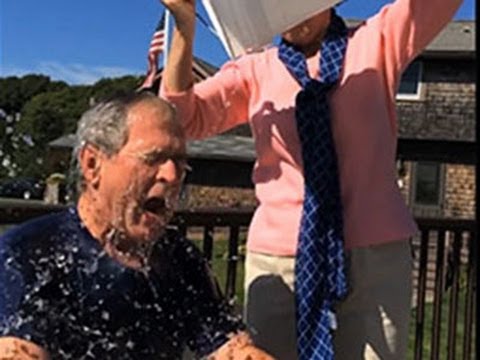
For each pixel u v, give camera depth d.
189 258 1.57
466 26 17.16
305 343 1.72
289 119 1.77
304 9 1.66
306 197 1.74
